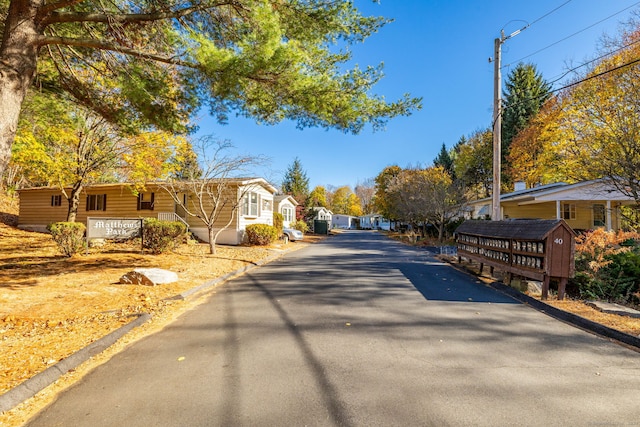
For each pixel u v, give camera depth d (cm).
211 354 342
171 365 317
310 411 237
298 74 536
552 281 623
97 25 559
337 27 590
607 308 480
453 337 386
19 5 439
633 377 287
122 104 627
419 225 2434
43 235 1672
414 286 680
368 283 712
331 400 251
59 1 459
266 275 834
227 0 510
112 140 1248
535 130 2133
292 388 270
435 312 491
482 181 3550
